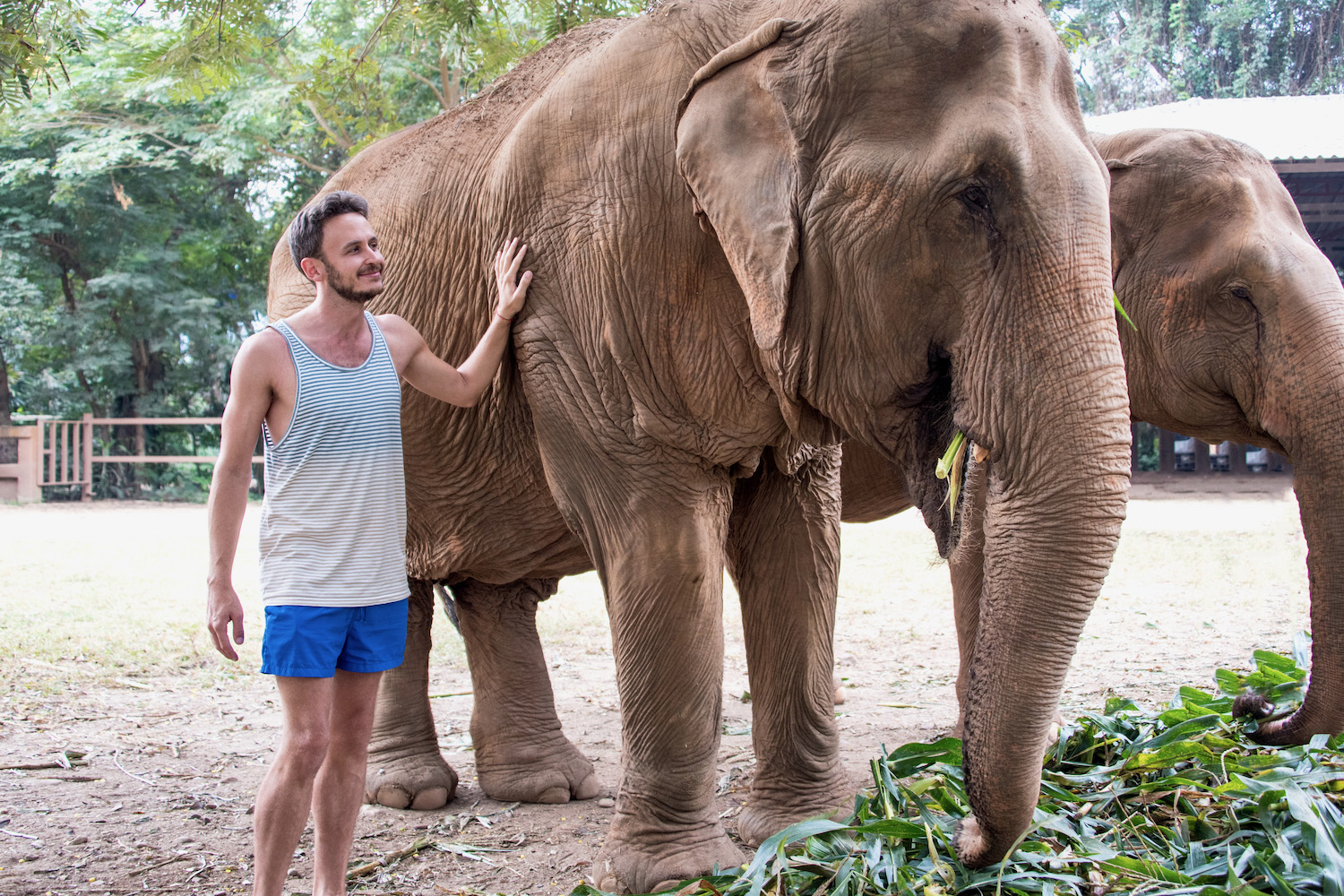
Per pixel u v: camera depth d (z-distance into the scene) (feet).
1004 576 7.42
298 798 8.66
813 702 10.94
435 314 11.71
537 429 10.50
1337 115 50.37
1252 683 12.82
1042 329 7.30
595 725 16.39
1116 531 7.22
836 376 8.60
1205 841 9.12
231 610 8.51
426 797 12.69
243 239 72.79
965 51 7.75
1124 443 7.25
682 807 9.93
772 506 10.78
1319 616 11.33
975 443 7.78
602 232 9.78
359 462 8.93
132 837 11.50
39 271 69.36
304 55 44.24
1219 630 22.45
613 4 19.57
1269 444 13.71
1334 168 44.29
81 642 21.72
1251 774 10.06
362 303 9.07
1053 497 7.23
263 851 8.63
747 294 8.27
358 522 8.91
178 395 76.23
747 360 9.57
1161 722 11.62
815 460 10.77
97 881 10.33
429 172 12.00
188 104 61.11
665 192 9.55
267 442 9.00
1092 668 19.10
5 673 19.19
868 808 9.81
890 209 7.84
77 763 14.08
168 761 14.33
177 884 10.27
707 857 9.75
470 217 11.33
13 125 58.65
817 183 8.22
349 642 9.04
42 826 11.77
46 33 15.99
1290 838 8.63
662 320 9.67
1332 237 58.70
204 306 68.39
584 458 10.14
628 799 10.07
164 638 22.45
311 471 8.79
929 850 8.66
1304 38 81.76
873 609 26.11
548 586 13.88
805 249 8.36
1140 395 14.26
